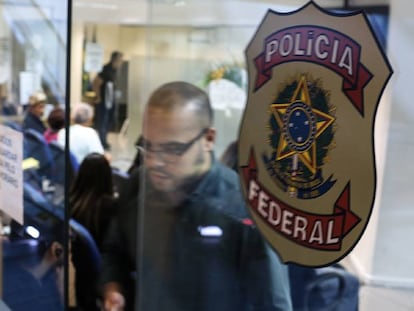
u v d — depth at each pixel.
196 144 1.14
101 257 1.12
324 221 0.98
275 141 1.05
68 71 1.19
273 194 1.04
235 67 1.14
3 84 1.31
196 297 1.11
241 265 1.08
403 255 0.94
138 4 1.27
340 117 0.95
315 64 0.97
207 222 1.11
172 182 1.13
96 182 1.14
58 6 1.21
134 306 1.11
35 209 1.19
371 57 0.92
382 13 0.90
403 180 0.92
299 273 1.02
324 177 0.97
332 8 0.95
